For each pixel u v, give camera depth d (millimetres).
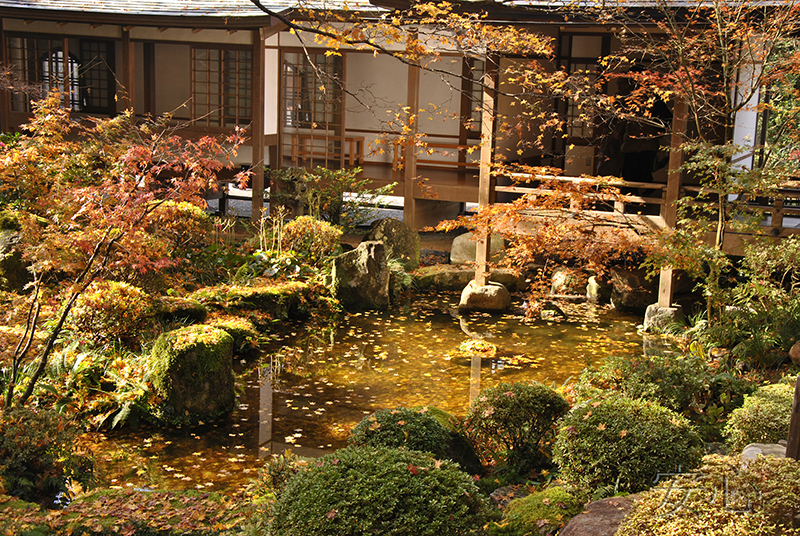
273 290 10781
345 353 9375
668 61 8625
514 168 10594
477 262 11734
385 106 17000
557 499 4188
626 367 6613
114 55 17266
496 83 10875
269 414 7250
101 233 6312
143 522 4305
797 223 11125
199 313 9070
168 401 6867
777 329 7738
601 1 9086
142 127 8570
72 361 7059
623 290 11703
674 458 4324
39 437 4848
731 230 10195
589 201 9539
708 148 8016
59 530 4070
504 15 9914
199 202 6410
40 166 8023
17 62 16609
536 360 9172
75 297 6074
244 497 5238
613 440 4441
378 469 3463
